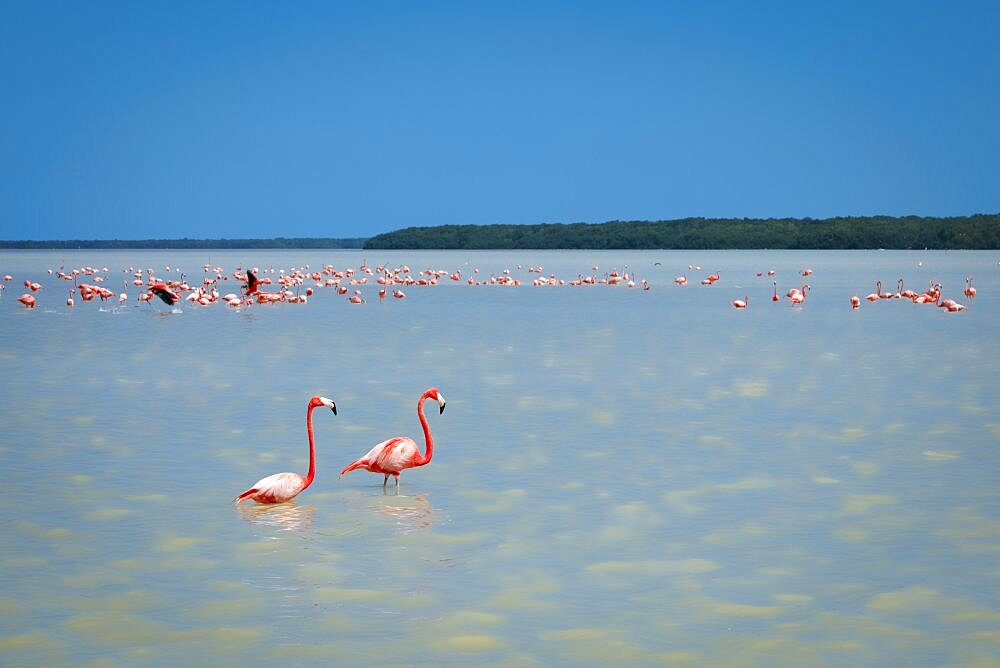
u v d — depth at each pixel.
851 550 11.90
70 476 15.22
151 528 12.76
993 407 20.88
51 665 8.98
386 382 24.52
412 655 9.19
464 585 10.83
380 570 11.27
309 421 14.20
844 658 9.12
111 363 28.11
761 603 10.34
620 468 15.76
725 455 16.61
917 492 14.33
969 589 10.69
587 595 10.57
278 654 9.20
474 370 26.75
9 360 28.69
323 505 13.84
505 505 13.77
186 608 10.23
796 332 37.72
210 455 16.62
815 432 18.41
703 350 31.61
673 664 9.02
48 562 11.52
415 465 14.65
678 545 12.09
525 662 9.05
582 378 25.20
